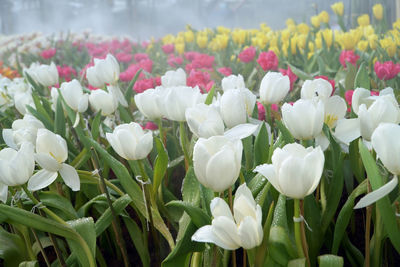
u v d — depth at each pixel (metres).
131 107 2.51
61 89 1.67
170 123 2.14
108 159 1.25
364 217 1.59
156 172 1.22
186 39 5.08
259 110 1.70
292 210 1.18
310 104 1.04
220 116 1.12
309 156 0.85
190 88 1.31
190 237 1.01
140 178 1.30
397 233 1.01
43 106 2.03
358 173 1.41
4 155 1.16
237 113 1.17
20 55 6.14
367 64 3.01
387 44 2.88
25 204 1.46
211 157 0.91
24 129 1.42
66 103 1.68
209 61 3.15
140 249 1.42
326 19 4.66
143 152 1.18
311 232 1.21
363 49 3.31
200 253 1.12
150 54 5.49
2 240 1.43
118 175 1.24
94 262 1.21
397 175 0.88
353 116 1.34
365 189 1.13
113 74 1.81
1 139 1.81
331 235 1.38
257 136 1.25
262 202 1.07
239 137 1.09
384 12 4.37
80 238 1.18
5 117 2.08
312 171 0.86
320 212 1.32
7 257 1.42
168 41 5.82
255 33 5.32
